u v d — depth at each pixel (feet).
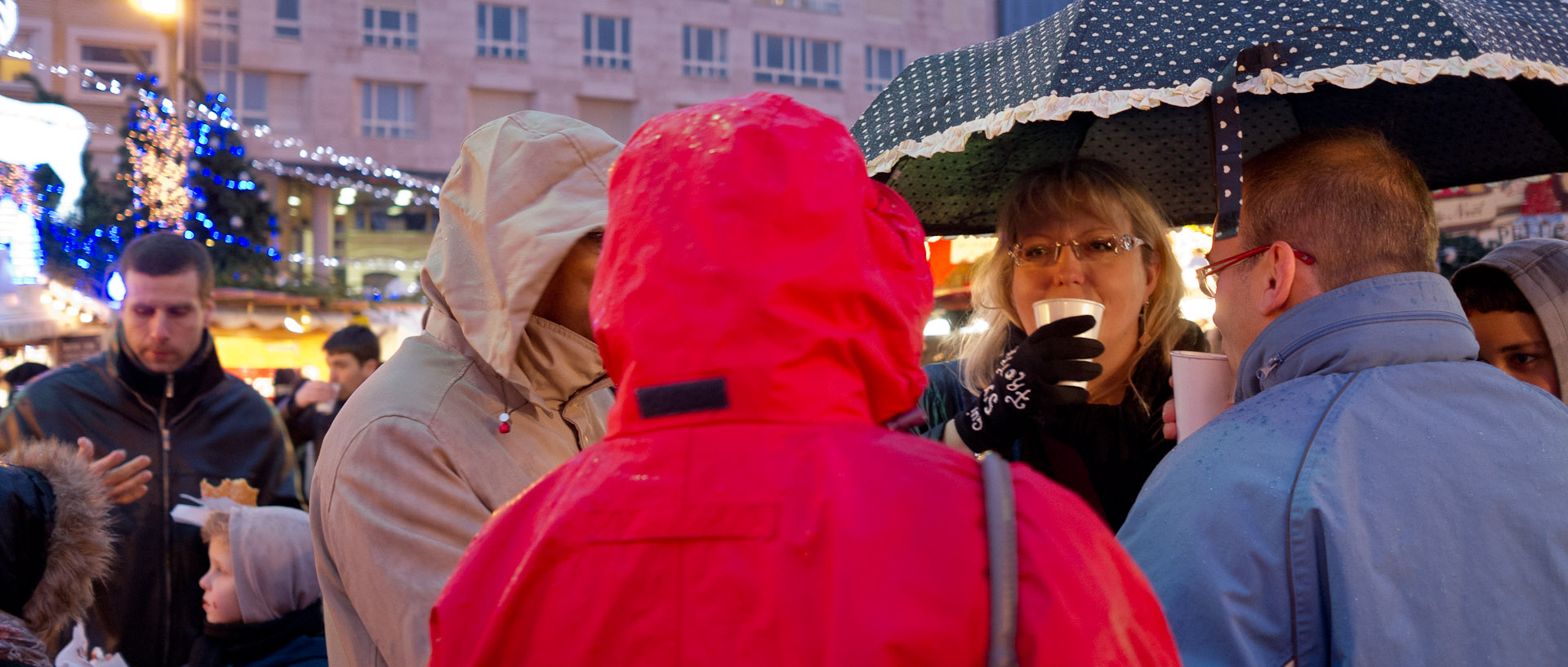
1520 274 5.98
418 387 4.58
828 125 2.68
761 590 2.32
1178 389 4.61
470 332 4.51
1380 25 4.09
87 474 6.30
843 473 2.39
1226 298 4.32
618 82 95.76
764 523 2.37
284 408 15.88
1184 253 9.66
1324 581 3.27
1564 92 5.27
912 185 6.14
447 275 4.67
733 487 2.43
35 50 76.02
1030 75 4.60
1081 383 4.73
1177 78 4.25
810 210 2.49
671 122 2.77
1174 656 2.43
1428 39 3.99
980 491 2.41
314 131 88.28
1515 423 3.65
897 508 2.35
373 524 4.13
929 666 2.19
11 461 6.20
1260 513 3.41
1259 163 4.23
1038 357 4.70
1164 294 5.79
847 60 101.76
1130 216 5.70
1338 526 3.27
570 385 4.91
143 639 9.46
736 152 2.57
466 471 4.41
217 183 35.35
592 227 4.50
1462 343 3.83
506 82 92.99
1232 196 4.17
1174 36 4.37
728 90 98.63
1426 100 5.75
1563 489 3.54
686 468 2.49
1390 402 3.59
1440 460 3.47
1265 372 4.01
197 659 7.55
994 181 6.50
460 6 92.17
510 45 93.66
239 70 86.79
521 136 4.76
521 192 4.61
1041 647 2.18
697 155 2.62
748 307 2.46
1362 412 3.55
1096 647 2.20
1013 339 5.95
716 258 2.50
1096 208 5.57
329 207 89.15
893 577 2.25
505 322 4.43
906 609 2.22
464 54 92.12
